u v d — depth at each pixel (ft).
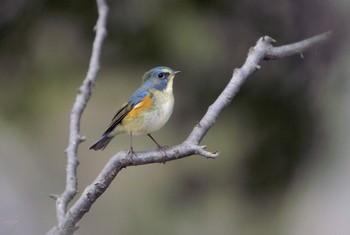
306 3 35.53
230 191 49.24
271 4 46.11
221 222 47.75
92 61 21.76
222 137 50.39
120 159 15.26
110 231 45.19
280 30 45.57
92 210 46.11
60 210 17.29
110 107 51.70
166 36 50.37
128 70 52.60
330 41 18.28
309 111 41.24
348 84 18.12
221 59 49.62
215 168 49.60
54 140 50.39
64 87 53.11
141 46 51.49
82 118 51.11
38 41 53.88
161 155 15.10
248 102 50.26
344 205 18.25
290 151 47.83
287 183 47.16
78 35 53.83
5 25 53.78
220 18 49.52
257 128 49.78
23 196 39.68
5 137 49.14
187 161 49.88
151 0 50.98
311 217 20.11
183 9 50.49
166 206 48.21
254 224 47.65
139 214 46.96
